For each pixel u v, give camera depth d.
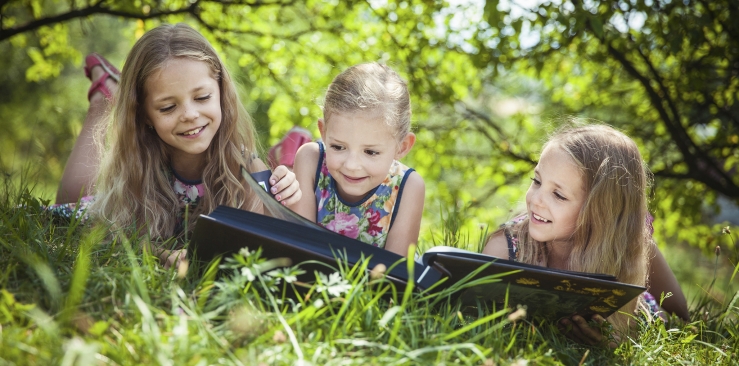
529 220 2.49
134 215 2.53
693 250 9.13
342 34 6.87
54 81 13.50
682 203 6.88
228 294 1.70
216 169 2.74
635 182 2.51
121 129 2.59
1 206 2.36
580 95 7.56
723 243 6.68
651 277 2.99
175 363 1.39
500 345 1.77
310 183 2.78
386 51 6.68
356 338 1.67
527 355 1.78
